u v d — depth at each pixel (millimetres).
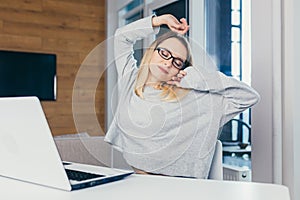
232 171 1918
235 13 2143
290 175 1421
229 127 2018
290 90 1421
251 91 1356
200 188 832
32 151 844
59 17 4434
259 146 1564
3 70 4086
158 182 901
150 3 3434
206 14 2547
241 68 2041
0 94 4066
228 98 1339
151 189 825
